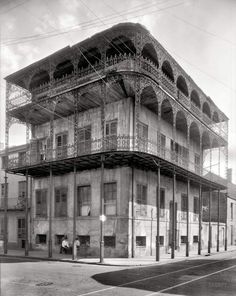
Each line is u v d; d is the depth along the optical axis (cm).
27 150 2570
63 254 2277
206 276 1340
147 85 2078
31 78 2634
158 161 2012
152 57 2469
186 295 936
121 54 2311
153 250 2319
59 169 2436
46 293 934
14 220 2995
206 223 3409
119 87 2202
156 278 1263
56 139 2697
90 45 2252
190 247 2919
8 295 882
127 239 2094
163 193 2553
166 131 2748
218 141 3269
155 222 2381
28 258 2086
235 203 4466
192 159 3256
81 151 2469
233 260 2098
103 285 1091
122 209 2152
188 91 2722
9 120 2595
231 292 994
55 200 2558
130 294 938
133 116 2300
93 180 2339
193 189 3109
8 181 3186
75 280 1195
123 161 2147
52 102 2397
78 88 2214
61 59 2433
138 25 2011
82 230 2319
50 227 2091
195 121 2720
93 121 2458
